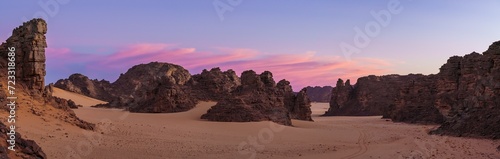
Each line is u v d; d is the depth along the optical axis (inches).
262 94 3868.1
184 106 4133.9
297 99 4886.8
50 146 1595.7
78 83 7180.1
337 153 1946.4
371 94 6983.3
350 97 7317.9
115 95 7209.6
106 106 5433.1
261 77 4330.7
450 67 4601.4
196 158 1726.1
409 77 7007.9
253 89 3973.9
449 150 2011.6
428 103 4714.6
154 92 4362.7
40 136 1689.2
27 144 1165.7
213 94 4665.4
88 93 7042.3
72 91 6766.7
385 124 4377.5
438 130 2984.7
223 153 1871.3
